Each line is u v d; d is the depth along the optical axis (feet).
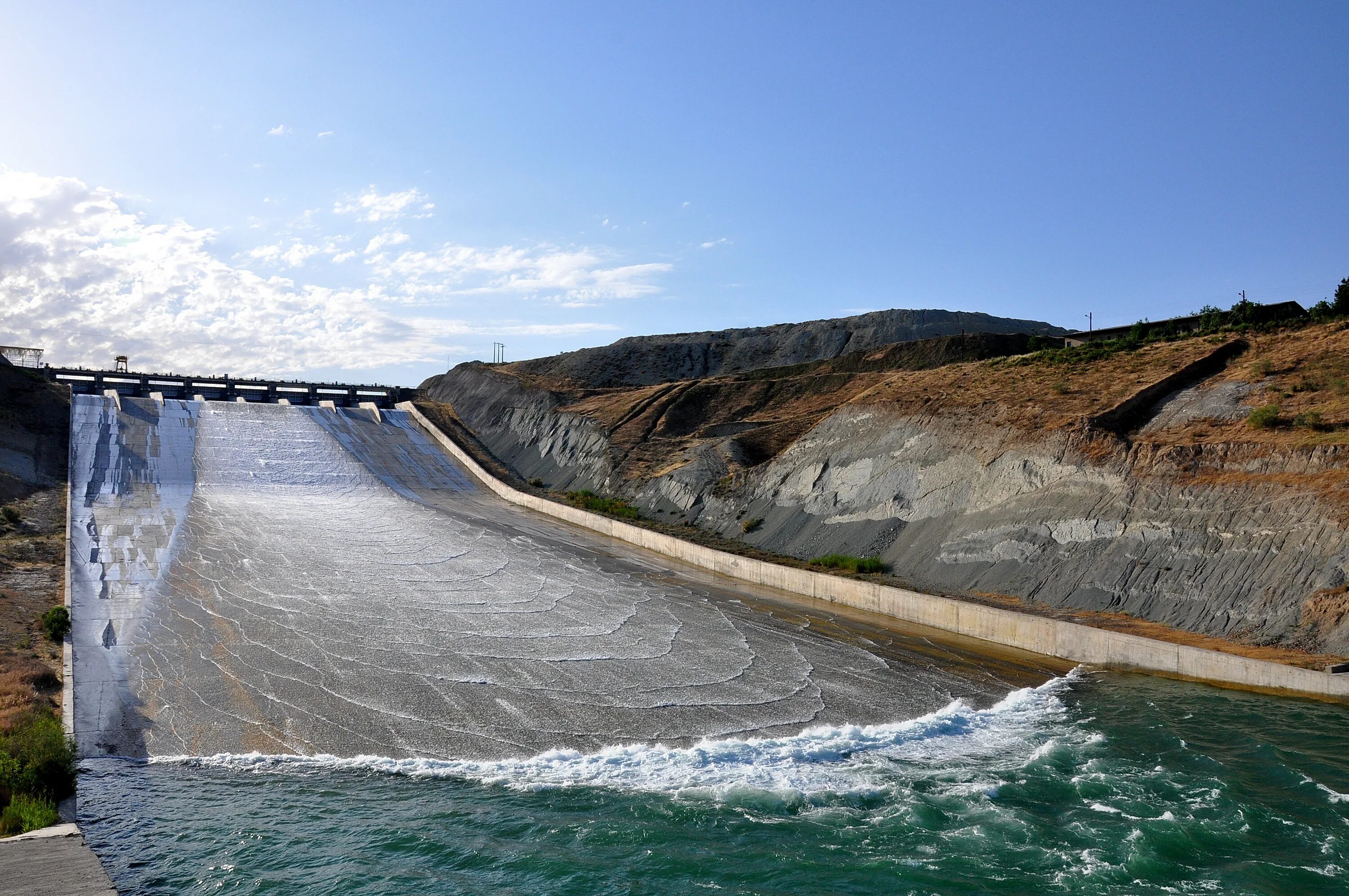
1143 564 99.30
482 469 214.90
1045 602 102.47
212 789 58.90
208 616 98.63
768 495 161.17
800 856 50.78
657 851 51.06
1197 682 82.23
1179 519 100.99
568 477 207.62
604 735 69.56
